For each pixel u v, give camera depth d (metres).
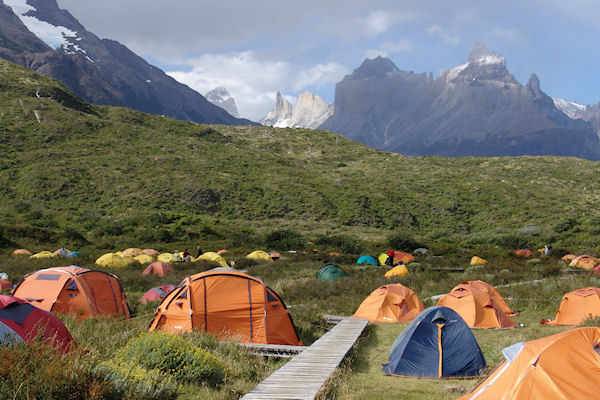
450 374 9.81
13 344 6.94
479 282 16.12
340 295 21.11
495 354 10.84
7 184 75.94
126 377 7.16
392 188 98.19
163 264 29.44
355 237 63.34
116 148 97.38
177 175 87.44
